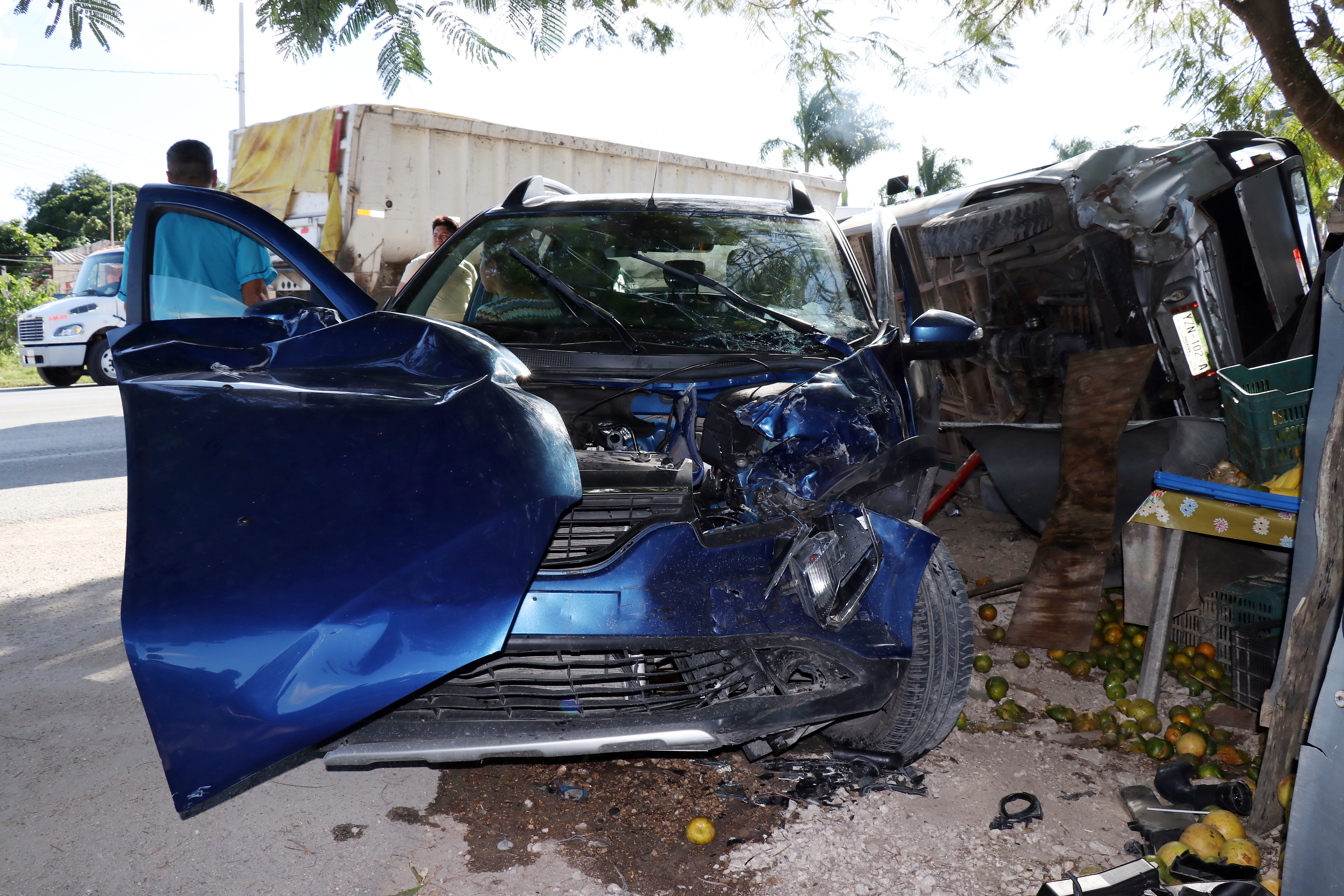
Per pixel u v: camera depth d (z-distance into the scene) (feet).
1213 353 15.33
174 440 7.20
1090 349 16.90
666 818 8.76
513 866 7.95
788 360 10.83
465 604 6.38
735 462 9.26
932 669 8.99
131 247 10.40
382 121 31.14
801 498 8.57
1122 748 10.46
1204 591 12.25
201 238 10.79
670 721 7.71
